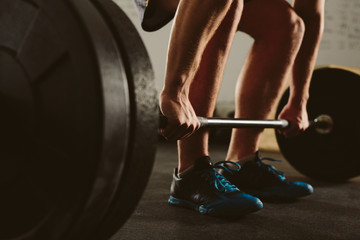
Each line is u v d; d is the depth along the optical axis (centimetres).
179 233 76
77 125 47
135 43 55
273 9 109
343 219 91
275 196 111
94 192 47
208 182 94
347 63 349
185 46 71
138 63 54
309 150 154
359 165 142
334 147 148
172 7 95
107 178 49
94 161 46
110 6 57
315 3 117
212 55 92
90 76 46
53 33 48
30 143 51
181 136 74
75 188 47
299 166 157
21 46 51
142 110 53
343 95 147
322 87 153
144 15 98
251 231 79
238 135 116
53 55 48
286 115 125
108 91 47
